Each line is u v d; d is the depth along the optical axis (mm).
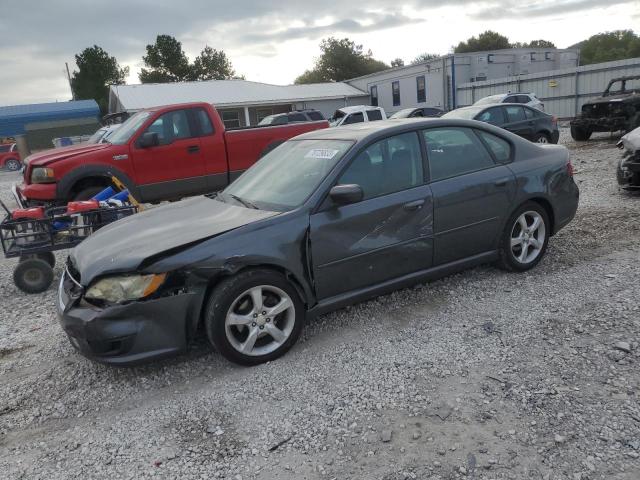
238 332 3666
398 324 4141
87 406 3375
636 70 23219
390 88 37781
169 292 3404
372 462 2637
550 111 26906
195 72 73688
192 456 2791
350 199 3721
